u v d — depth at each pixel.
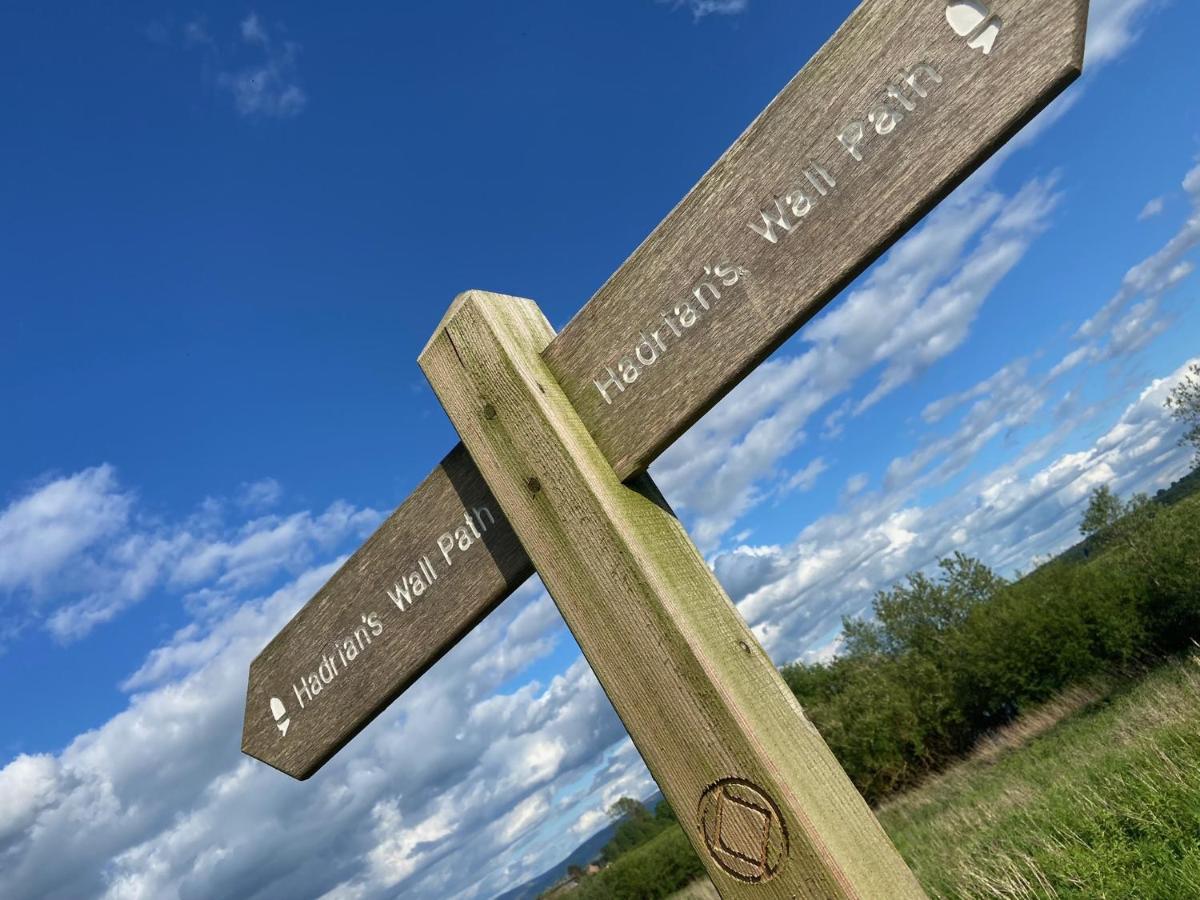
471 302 1.76
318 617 2.17
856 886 1.24
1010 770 14.34
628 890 32.78
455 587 1.91
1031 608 22.12
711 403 1.53
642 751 1.45
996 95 1.25
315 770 2.23
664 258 1.58
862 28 1.37
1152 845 4.69
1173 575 19.08
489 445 1.70
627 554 1.49
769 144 1.46
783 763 1.32
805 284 1.42
